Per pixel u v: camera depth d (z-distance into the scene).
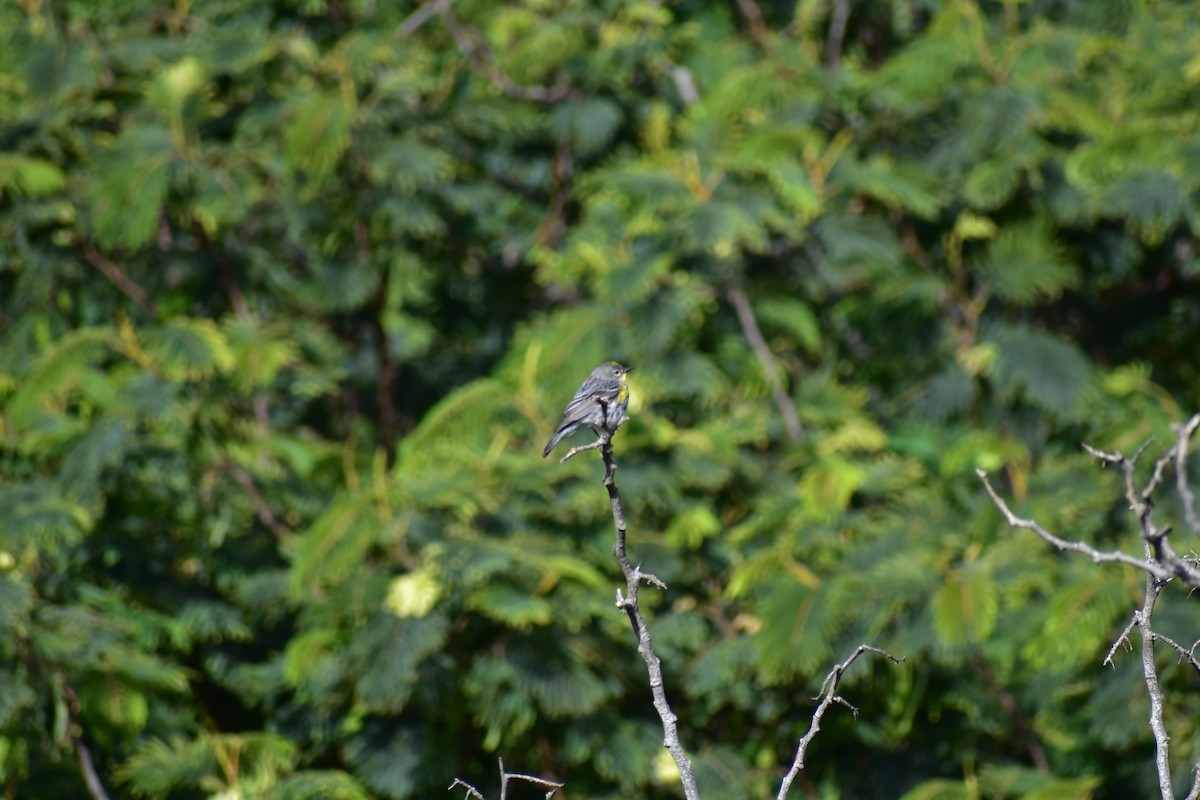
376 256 14.91
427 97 15.47
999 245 13.56
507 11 15.87
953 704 11.74
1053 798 10.40
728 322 13.47
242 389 12.70
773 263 13.77
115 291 13.71
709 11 16.88
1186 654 5.84
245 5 15.51
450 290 16.56
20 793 11.67
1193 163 12.82
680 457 12.32
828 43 16.86
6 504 11.78
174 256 13.91
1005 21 15.33
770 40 15.89
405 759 11.77
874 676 11.48
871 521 12.42
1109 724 11.06
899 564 11.34
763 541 12.48
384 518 11.45
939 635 10.70
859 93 14.66
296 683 11.48
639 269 12.66
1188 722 11.08
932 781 11.16
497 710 11.05
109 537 12.62
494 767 12.07
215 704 13.46
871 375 14.45
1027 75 14.20
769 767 12.06
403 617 10.90
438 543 11.16
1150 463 11.70
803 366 14.84
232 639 13.09
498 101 14.88
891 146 14.59
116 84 14.77
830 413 13.42
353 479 12.80
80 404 13.27
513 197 16.28
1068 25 15.55
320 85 14.80
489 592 10.95
